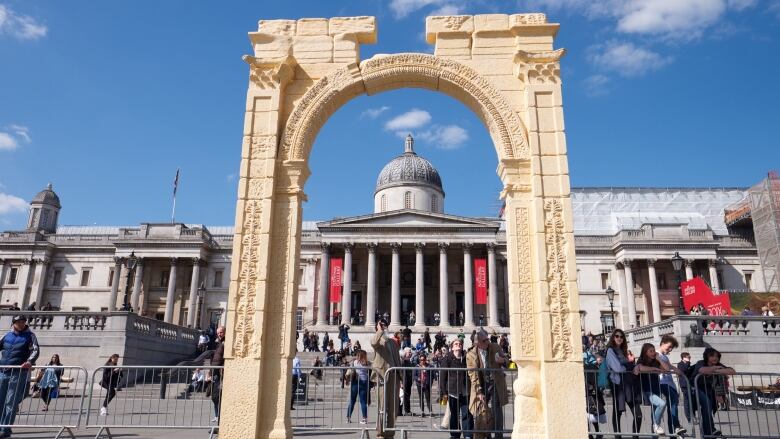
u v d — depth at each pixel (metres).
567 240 11.30
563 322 10.92
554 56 12.21
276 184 12.12
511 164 11.93
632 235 61.00
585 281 62.47
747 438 11.12
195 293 62.66
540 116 12.00
